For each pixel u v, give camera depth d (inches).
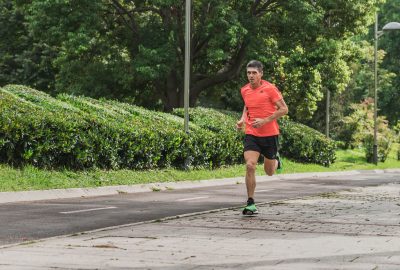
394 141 2618.1
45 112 999.6
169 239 402.3
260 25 1867.6
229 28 1766.7
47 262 321.4
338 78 1987.0
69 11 1830.7
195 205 691.4
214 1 1795.0
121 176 1037.2
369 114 2620.6
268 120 535.2
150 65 1830.7
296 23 1863.9
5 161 908.6
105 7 1952.5
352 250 362.6
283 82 2112.5
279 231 442.6
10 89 1248.8
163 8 1856.5
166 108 2057.1
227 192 922.7
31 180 855.1
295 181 1298.0
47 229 479.5
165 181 1096.8
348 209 609.3
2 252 351.9
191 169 1284.4
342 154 2500.0
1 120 887.7
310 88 2073.1
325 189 1014.4
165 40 1871.3
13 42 2452.0
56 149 968.9
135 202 727.7
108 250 358.9
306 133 1923.0
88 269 303.9
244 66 2059.5
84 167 1026.7
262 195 857.5
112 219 548.1
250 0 1861.5
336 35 1989.4
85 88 1941.4
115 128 1079.6
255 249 364.2
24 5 2030.0
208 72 2159.2
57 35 1838.1
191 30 1918.1
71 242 388.5
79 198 792.3
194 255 342.6
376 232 440.8
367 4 1973.4
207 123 1529.3
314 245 380.5
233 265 314.5
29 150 917.8
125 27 2007.9
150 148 1162.6
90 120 1045.2
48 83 2422.5
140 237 411.2
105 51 1958.7
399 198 759.7
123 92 2074.3
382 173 1898.4
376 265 315.9
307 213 566.3
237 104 2437.3
